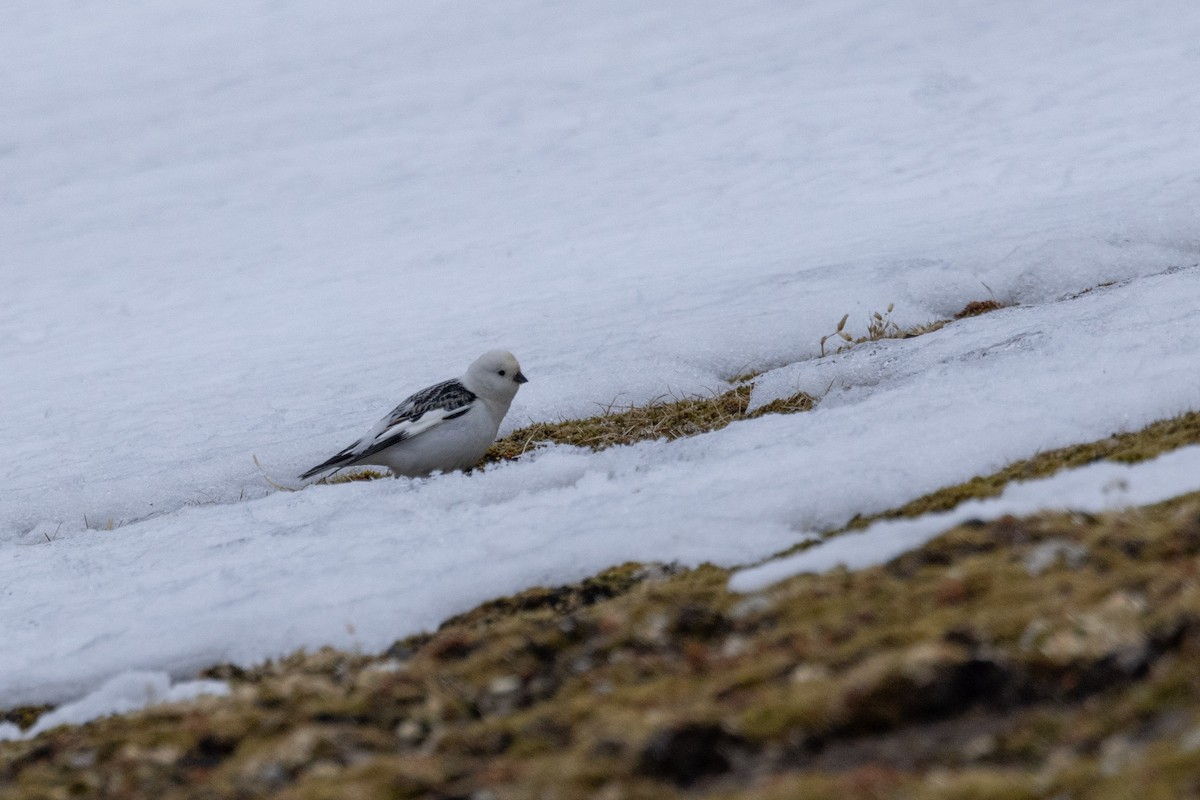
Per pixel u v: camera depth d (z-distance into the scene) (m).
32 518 13.55
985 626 5.56
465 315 20.73
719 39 39.09
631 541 8.16
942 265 16.70
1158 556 6.09
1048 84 30.89
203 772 6.18
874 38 36.91
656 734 5.24
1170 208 17.50
